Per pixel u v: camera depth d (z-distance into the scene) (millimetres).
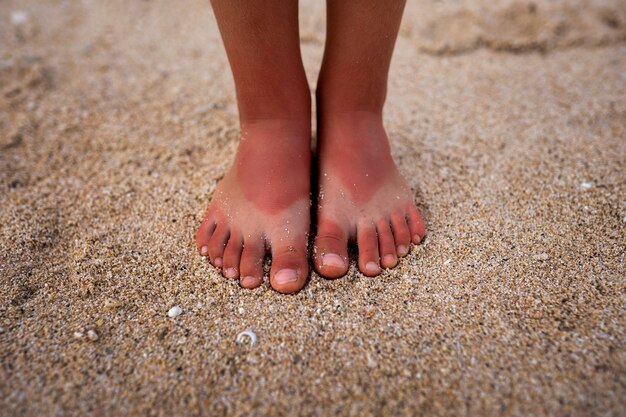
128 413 296
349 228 373
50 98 548
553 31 620
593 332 322
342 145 386
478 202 415
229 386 307
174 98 549
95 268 373
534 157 454
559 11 640
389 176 391
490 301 344
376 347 323
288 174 378
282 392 304
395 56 607
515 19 637
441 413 292
